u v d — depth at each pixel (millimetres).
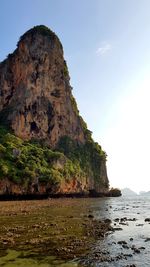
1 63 168250
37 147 130125
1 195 94438
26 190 100438
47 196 110000
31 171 103062
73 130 162875
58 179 111938
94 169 162875
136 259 19859
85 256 20453
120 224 36250
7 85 158125
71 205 71062
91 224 35219
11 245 23594
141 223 37562
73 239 25984
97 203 85188
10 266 18297
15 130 136000
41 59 155125
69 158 144500
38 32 161500
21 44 160875
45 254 20938
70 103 167750
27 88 147750
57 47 166250
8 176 96312
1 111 151500
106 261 19312
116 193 174250
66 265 18453
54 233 28828
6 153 105812
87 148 167500
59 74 162375
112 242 25016
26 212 50000
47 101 150875
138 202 95188
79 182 137750
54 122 149875
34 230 30453
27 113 141750
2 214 46469
